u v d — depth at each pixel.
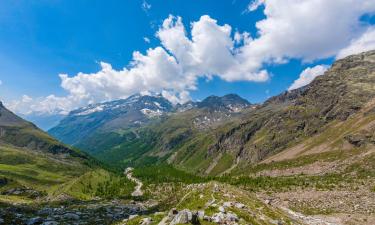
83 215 105.62
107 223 87.81
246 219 58.72
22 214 96.12
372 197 129.50
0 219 81.06
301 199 139.50
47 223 80.56
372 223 99.62
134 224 62.78
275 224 62.03
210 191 76.69
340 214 111.69
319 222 96.56
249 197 80.56
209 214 57.28
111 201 184.75
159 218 64.44
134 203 177.12
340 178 183.88
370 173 182.62
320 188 159.88
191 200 73.62
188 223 49.25
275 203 134.12
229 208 62.44
